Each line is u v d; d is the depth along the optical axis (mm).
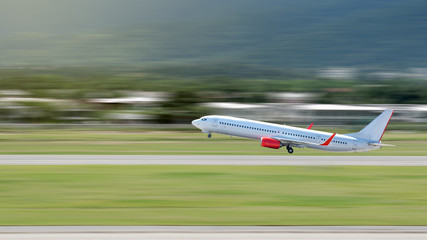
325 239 59750
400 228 66312
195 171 117625
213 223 69000
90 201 84000
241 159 142500
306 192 94250
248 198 88125
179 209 78812
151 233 61844
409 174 117938
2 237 59562
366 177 112625
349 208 80750
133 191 92938
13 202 82625
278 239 59500
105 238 59344
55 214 74125
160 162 133000
